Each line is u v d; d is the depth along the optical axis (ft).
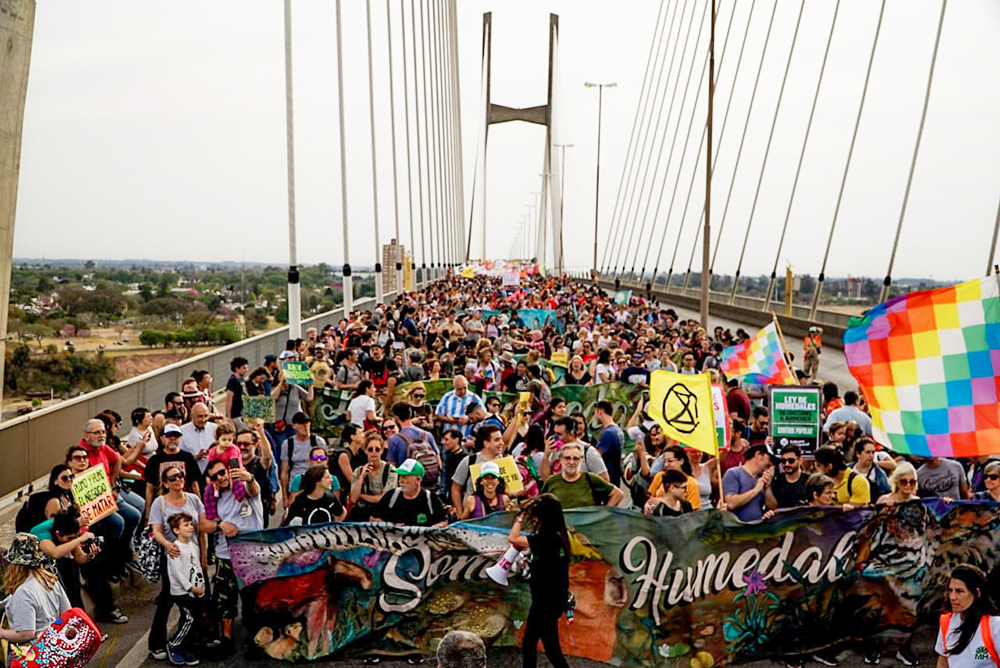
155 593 34.40
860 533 28.45
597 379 60.95
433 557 27.89
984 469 32.71
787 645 28.35
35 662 22.86
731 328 174.19
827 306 162.91
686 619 27.86
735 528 27.96
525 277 272.31
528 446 37.60
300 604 27.73
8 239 34.30
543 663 27.48
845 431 37.93
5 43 32.94
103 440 33.01
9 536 36.91
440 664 14.53
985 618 20.90
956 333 30.45
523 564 27.81
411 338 77.71
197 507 29.09
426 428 41.06
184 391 46.09
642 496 36.11
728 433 36.11
